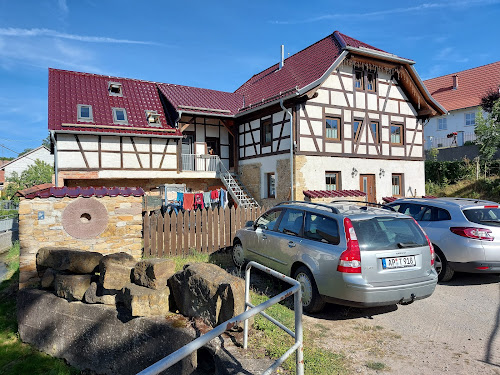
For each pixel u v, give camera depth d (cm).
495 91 2253
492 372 324
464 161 2062
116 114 1653
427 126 2958
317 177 1498
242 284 387
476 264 574
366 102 1655
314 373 309
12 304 643
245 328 340
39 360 483
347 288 411
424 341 390
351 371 322
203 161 1786
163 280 429
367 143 1652
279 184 1550
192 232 850
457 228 602
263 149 1672
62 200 591
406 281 427
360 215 451
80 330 471
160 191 1536
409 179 1795
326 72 1422
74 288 475
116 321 436
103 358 446
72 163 1462
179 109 1655
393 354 358
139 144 1587
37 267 555
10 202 2959
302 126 1470
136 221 648
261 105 1559
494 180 1820
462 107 2648
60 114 1518
